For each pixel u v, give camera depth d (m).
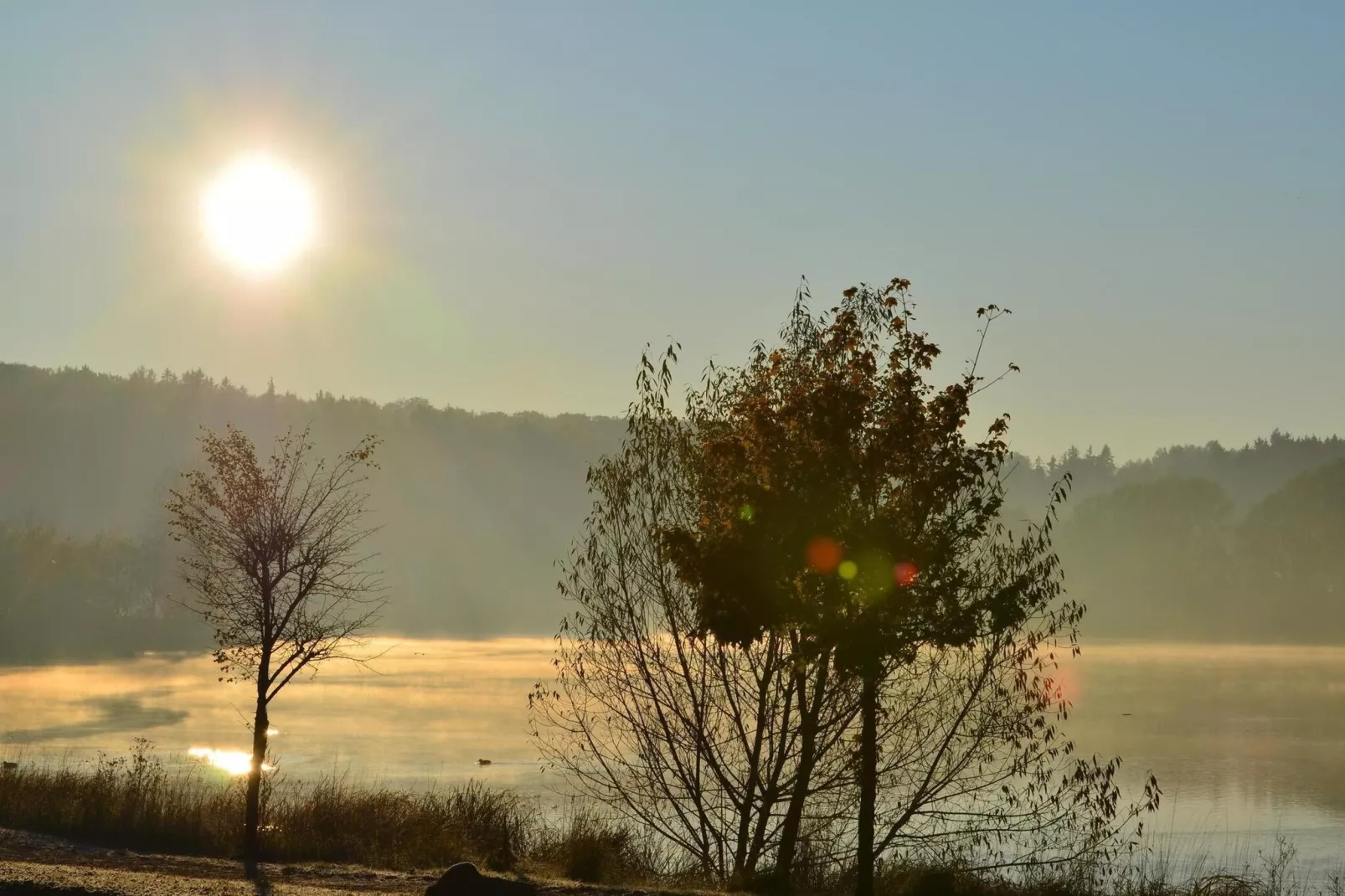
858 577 15.62
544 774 40.28
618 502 23.38
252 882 16.06
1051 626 20.47
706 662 22.36
